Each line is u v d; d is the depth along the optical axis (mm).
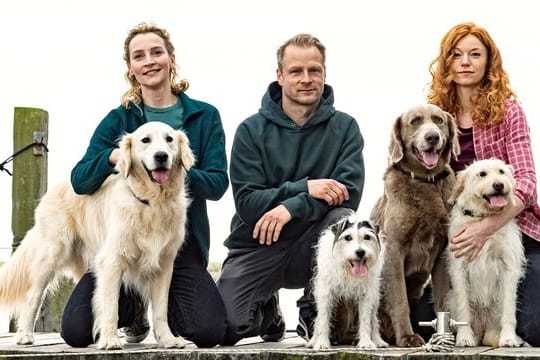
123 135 6012
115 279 5754
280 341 6734
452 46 6301
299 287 6492
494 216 5750
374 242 5559
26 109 8258
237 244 6438
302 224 6172
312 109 6379
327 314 5621
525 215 6121
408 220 5938
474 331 6004
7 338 7113
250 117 6438
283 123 6336
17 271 6566
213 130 6305
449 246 5867
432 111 6078
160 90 6285
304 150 6312
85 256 6441
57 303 8188
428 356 4953
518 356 4844
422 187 5988
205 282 6086
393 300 5891
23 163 8227
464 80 6258
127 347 5848
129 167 5715
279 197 6090
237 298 6230
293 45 6254
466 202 5844
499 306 5914
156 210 5762
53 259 6461
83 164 6090
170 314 6074
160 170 5637
